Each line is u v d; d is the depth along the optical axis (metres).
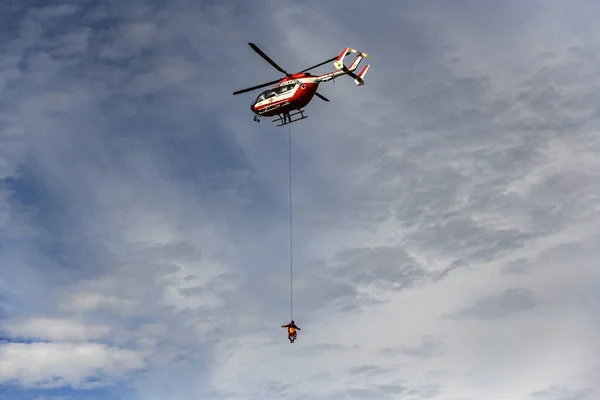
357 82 61.28
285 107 61.69
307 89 60.50
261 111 62.84
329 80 60.81
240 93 62.41
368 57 60.56
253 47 57.47
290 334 49.38
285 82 61.59
